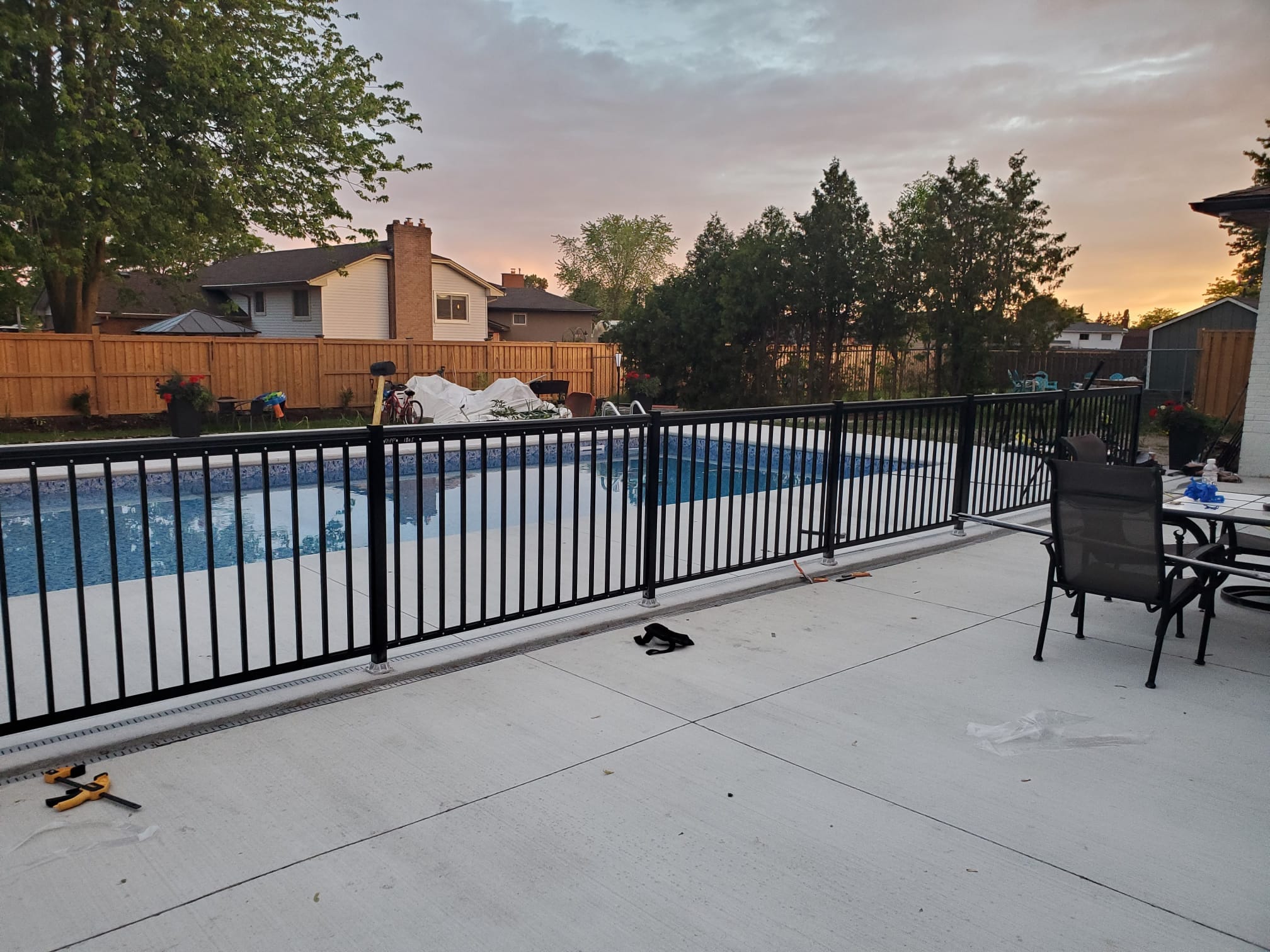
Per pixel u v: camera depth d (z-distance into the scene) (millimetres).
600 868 2260
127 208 14641
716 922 2043
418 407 15891
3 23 12398
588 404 16156
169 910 2047
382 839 2381
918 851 2371
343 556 6246
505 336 38219
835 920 2059
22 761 2727
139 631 4129
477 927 2010
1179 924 2068
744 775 2803
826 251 17172
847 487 9539
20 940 1924
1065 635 4391
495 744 2996
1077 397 7891
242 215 16812
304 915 2037
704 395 19000
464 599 3895
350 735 3053
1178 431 10250
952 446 6629
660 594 4887
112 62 14039
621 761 2883
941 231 16922
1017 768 2896
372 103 17391
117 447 2820
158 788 2645
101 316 28875
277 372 16938
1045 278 17188
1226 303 27453
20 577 6754
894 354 17797
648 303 19484
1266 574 3602
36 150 13609
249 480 10477
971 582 5453
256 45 16422
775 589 5219
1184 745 3094
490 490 10594
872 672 3791
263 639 4070
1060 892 2195
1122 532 3756
